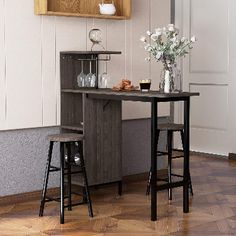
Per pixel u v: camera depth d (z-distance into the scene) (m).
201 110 8.70
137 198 6.43
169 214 5.91
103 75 6.63
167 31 6.28
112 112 6.43
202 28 8.63
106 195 6.54
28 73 6.25
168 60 6.04
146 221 5.72
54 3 6.43
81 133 6.54
